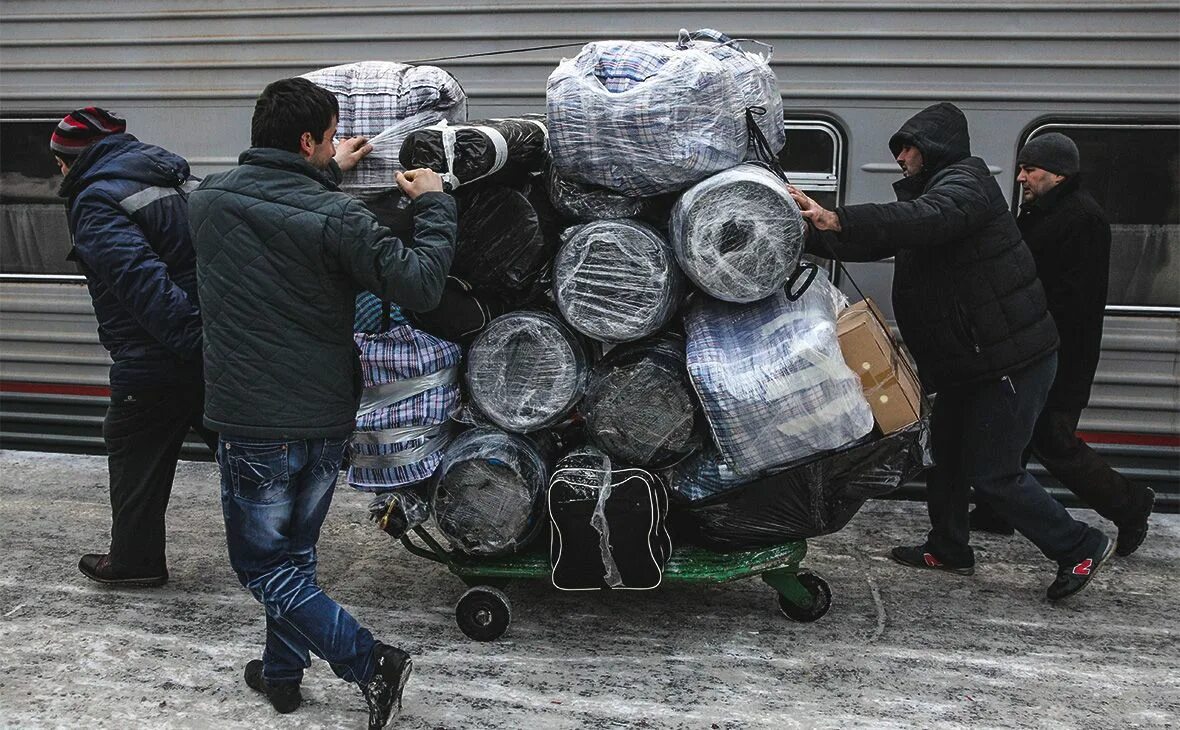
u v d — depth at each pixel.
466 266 3.05
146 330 3.28
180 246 3.34
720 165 2.95
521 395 3.09
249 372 2.56
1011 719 2.90
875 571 3.92
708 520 3.16
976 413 3.52
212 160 4.78
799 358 2.90
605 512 3.04
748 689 3.04
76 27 4.78
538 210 3.06
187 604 3.59
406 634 3.37
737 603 3.61
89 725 2.83
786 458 3.03
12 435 5.19
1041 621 3.52
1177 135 4.21
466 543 3.14
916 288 3.53
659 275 2.95
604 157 2.89
